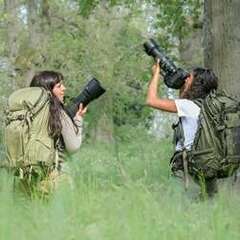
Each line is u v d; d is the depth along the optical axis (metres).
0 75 30.91
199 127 9.88
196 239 6.23
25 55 38.28
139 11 32.47
